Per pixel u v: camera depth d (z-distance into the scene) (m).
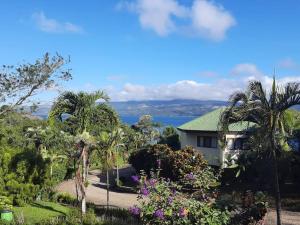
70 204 26.47
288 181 30.17
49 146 31.86
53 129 31.98
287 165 28.78
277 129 15.91
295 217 22.31
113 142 26.16
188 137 42.88
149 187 12.82
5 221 18.75
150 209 12.39
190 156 33.72
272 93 15.07
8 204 22.77
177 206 12.37
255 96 15.12
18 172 24.61
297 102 14.85
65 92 25.94
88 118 26.00
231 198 13.20
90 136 24.34
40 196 26.41
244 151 32.22
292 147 28.70
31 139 34.88
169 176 34.12
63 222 17.72
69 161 28.00
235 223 12.64
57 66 32.00
